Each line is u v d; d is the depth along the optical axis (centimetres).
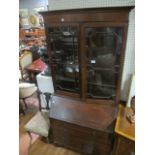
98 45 151
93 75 167
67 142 200
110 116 167
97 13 133
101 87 171
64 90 190
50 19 154
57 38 164
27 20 569
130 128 147
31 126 201
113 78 162
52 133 205
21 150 211
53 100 198
